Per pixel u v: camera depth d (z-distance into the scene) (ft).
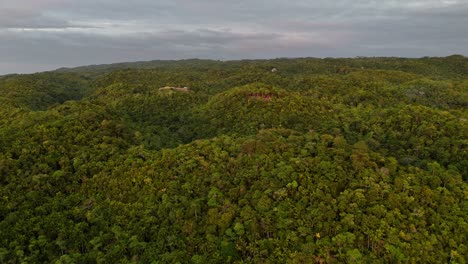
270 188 153.28
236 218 146.10
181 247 141.38
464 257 130.41
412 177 157.89
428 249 129.80
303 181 153.89
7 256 134.10
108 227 151.33
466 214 144.25
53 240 144.56
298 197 148.25
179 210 152.25
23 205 153.48
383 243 130.00
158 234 146.41
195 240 142.51
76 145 191.21
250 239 138.10
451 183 159.53
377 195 145.38
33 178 164.55
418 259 127.13
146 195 162.91
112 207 159.33
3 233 141.38
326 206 141.79
